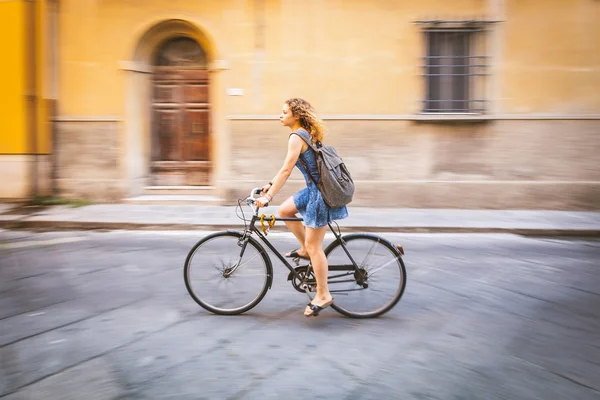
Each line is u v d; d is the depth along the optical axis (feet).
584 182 30.81
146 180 33.32
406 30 30.86
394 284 13.64
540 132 31.01
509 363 10.85
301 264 13.76
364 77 31.14
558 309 14.34
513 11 30.53
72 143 32.04
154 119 33.45
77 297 14.98
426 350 11.48
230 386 9.69
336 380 9.97
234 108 31.55
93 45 31.60
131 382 9.82
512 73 30.83
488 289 16.15
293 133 12.74
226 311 13.66
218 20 31.24
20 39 31.45
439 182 31.12
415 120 31.14
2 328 12.53
